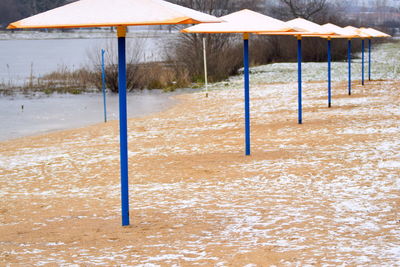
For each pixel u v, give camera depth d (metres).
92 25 5.91
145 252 5.78
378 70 37.59
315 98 22.69
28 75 42.31
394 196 7.71
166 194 8.62
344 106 19.12
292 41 53.00
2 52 78.88
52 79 38.31
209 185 9.05
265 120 17.05
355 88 25.66
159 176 10.00
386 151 10.98
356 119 15.73
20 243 6.38
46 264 5.53
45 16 6.26
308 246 5.71
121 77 6.82
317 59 52.22
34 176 10.70
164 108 23.64
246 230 6.42
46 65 52.50
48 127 18.62
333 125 14.86
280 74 38.78
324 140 12.70
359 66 42.25
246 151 11.50
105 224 7.06
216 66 38.78
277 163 10.46
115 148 13.62
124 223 6.93
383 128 13.88
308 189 8.38
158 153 12.43
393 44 77.94
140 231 6.64
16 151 13.90
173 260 5.47
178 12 5.99
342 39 51.97
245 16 10.38
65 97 29.44
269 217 6.94
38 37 146.62
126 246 6.04
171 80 35.72
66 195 9.01
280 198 7.92
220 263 5.30
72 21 6.02
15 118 21.12
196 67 38.59
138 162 11.43
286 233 6.21
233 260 5.37
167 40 41.44
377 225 6.38
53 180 10.27
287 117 17.31
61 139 15.76
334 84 28.70
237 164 10.61
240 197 8.12
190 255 5.60
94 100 27.94
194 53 39.34
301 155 11.11
